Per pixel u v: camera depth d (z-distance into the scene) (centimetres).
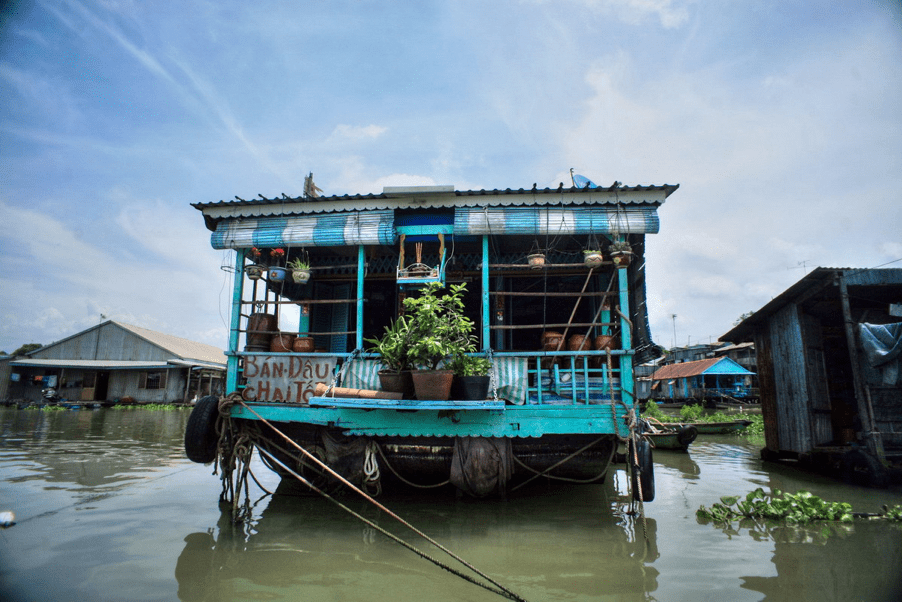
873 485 876
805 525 638
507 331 1012
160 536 589
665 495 822
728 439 1766
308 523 645
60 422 2066
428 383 631
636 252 881
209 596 430
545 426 671
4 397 3144
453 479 686
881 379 898
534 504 741
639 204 739
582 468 738
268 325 784
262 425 737
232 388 748
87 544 557
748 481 947
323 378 722
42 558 512
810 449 1013
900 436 927
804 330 1063
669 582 458
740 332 1331
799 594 431
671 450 1414
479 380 639
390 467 717
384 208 786
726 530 619
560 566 501
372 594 437
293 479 834
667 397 4194
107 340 3331
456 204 769
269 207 802
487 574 481
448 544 567
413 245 929
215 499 770
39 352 3338
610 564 505
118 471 1002
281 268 806
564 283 1018
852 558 518
